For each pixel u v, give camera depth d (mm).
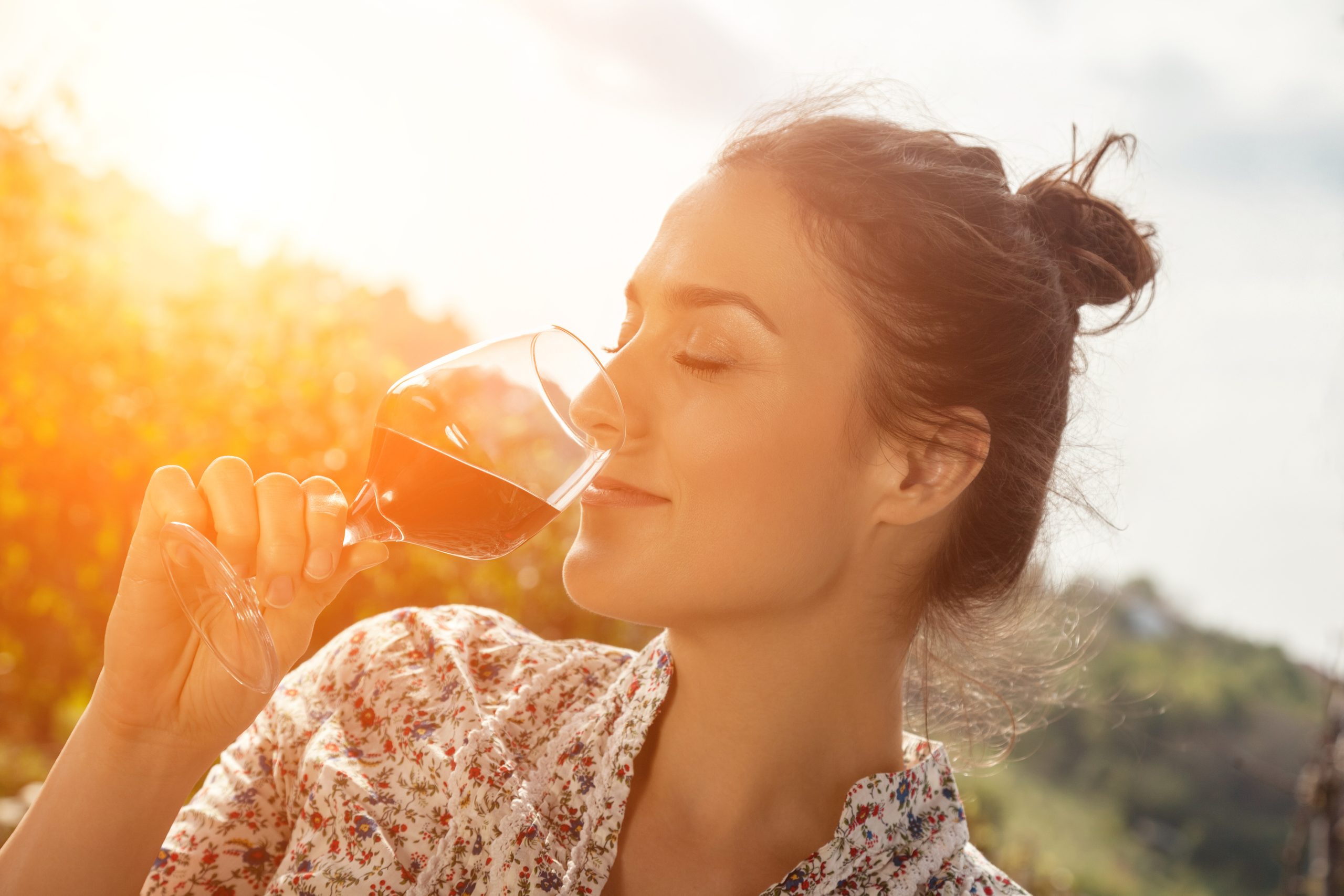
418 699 1518
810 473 1405
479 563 6543
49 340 5945
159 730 1243
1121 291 1876
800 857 1397
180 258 6883
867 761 1479
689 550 1354
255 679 1140
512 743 1456
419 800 1396
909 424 1478
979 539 1638
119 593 1229
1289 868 4211
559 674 1560
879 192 1500
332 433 6785
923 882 1376
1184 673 14938
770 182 1478
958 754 2010
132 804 1233
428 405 1313
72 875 1199
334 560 1177
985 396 1555
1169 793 23562
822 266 1444
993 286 1572
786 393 1393
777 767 1410
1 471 5816
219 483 1175
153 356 6273
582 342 1366
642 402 1394
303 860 1362
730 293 1412
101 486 6082
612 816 1336
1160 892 21000
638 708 1401
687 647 1416
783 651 1417
